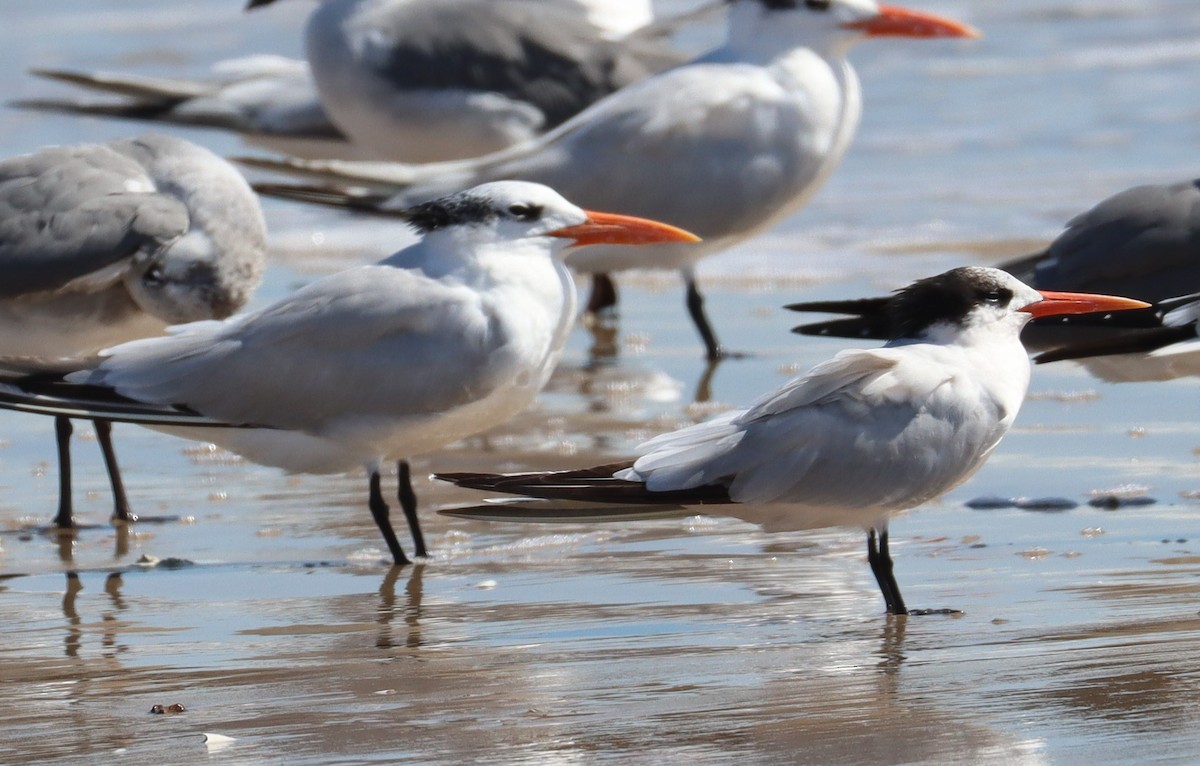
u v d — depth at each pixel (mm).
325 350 11180
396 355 11141
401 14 19969
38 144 28016
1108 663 8719
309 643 9664
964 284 10109
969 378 9898
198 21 38375
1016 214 22891
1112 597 10008
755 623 9812
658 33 20625
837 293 20047
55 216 13148
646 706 8328
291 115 21531
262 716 8336
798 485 9594
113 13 39594
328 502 13062
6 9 40125
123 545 12055
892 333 10352
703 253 17562
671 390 16375
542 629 9820
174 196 13492
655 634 9633
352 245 23688
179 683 8930
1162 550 11023
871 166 25750
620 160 17016
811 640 9414
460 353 11109
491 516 9711
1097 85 29500
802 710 8195
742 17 17516
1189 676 8453
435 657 9305
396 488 13406
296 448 11414
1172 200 13602
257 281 13766
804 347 17891
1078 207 22953
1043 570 10688
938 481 9789
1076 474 13000
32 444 15031
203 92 21844
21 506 13125
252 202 13688
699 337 18609
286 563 11508
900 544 11430
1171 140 25891
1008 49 32312
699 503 9523
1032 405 15211
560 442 14578
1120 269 13523
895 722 7965
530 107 19844
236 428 11375
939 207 23500
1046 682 8461
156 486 13625
